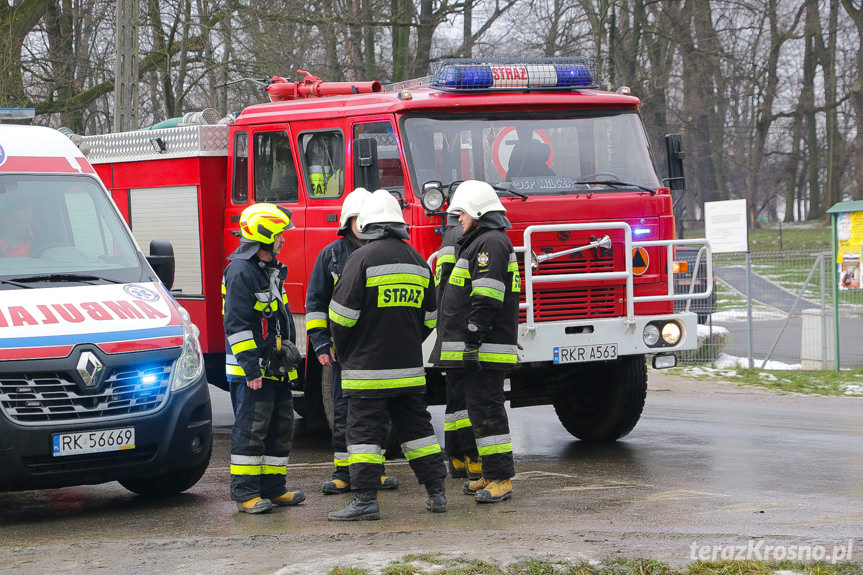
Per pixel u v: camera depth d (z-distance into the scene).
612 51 30.50
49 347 6.99
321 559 5.58
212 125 10.73
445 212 8.70
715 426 11.09
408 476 8.62
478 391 7.29
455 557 5.47
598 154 9.43
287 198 10.06
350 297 6.76
